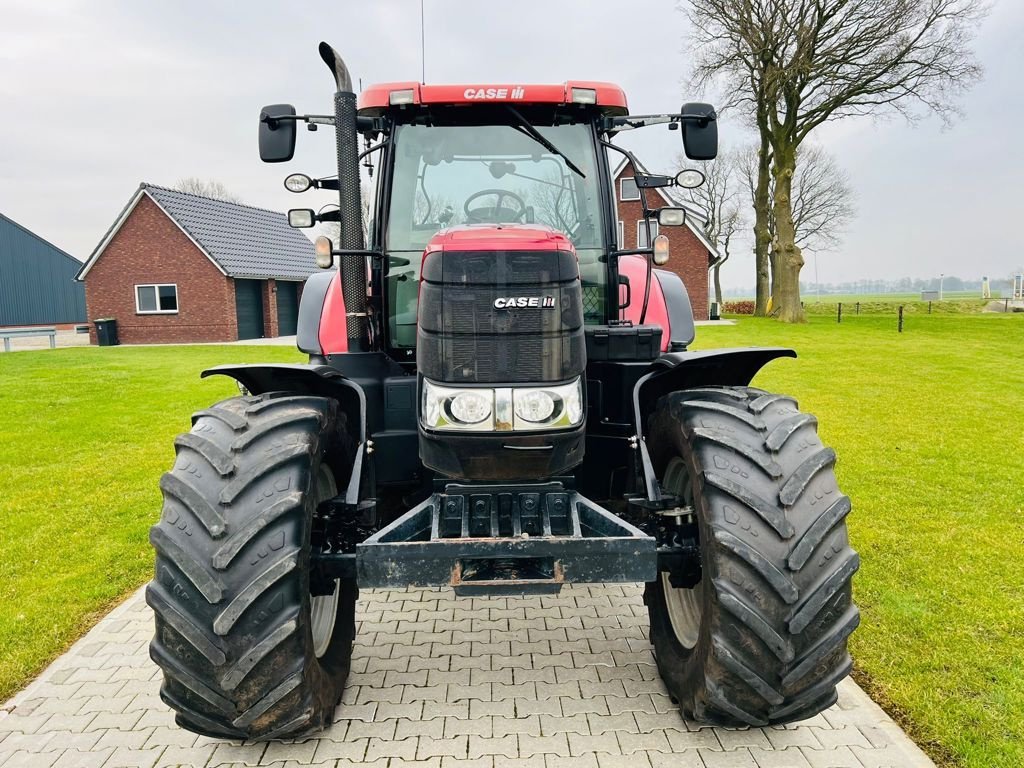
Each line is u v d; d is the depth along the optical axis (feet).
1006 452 23.97
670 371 9.71
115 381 45.78
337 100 10.41
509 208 11.78
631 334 10.75
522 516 8.66
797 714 7.84
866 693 9.98
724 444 7.87
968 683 10.05
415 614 12.75
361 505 8.71
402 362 11.57
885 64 77.46
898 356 53.62
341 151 10.48
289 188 11.74
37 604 13.20
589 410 10.94
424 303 8.39
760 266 125.18
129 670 10.92
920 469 21.79
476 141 11.68
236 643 7.06
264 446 7.75
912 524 16.69
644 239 12.71
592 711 9.58
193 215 87.97
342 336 12.96
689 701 8.48
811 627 7.36
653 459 9.73
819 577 7.38
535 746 8.83
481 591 7.89
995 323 88.07
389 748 8.85
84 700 10.09
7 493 20.63
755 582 7.30
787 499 7.47
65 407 35.76
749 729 9.12
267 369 8.80
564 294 8.25
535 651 11.30
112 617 12.72
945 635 11.40
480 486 8.73
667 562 8.45
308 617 7.59
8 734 9.29
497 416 8.14
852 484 20.15
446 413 8.23
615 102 11.49
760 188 112.68
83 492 20.74
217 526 7.15
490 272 8.14
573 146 11.84
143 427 30.68
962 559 14.53
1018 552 14.90
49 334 80.12
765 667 7.36
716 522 7.50
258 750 8.87
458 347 8.20
